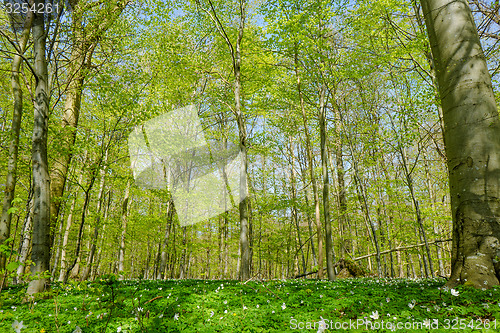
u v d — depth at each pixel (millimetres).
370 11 11086
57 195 9875
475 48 5508
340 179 19375
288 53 10719
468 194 5102
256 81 13188
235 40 12398
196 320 3871
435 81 10203
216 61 14922
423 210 14062
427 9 6180
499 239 4762
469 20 5688
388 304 4117
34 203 6023
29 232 9422
